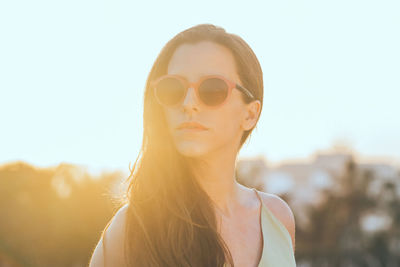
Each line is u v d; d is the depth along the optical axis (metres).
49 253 12.90
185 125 1.42
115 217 1.52
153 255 1.40
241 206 1.69
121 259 1.46
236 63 1.51
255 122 1.61
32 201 12.23
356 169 37.06
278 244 1.70
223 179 1.59
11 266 12.10
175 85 1.42
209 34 1.49
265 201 1.84
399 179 36.91
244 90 1.50
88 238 13.74
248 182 14.06
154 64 1.55
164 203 1.45
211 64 1.45
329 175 36.00
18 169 11.61
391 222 34.44
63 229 13.13
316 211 32.59
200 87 1.42
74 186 13.20
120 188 1.69
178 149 1.43
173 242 1.41
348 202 34.62
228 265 1.50
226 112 1.46
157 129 1.52
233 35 1.56
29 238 12.25
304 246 32.31
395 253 33.66
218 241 1.46
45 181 12.29
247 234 1.64
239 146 1.67
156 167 1.49
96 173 13.34
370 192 35.16
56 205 12.70
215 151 1.52
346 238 33.69
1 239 11.78
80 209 13.34
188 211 1.46
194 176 1.51
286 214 1.91
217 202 1.59
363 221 34.38
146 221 1.44
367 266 33.56
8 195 11.52
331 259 32.34
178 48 1.49
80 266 13.95
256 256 1.62
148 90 1.54
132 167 1.58
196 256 1.42
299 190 33.84
